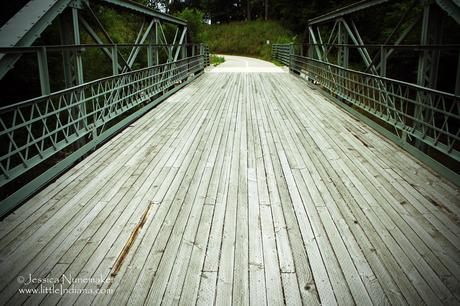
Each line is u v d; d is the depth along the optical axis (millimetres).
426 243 2803
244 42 31547
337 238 2869
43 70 3875
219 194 3654
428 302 2195
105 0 6031
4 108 3133
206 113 7395
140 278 2398
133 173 4195
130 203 3455
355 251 2701
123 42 13367
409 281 2379
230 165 4449
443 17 4797
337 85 8531
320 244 2789
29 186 3510
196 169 4320
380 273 2455
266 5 38031
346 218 3176
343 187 3807
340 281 2377
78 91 4637
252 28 33000
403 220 3139
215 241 2828
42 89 3906
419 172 4199
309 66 12148
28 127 3525
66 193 3656
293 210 3324
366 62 7262
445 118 4039
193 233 2939
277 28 31000
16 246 2744
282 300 2211
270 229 3002
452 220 3141
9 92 7430
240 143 5344
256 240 2842
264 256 2641
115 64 6191
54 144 4023
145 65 13445
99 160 4617
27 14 4219
